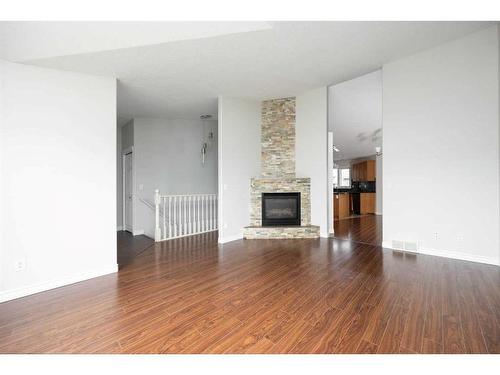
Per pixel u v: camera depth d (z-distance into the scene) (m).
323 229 5.15
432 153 3.65
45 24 2.29
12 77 2.62
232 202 5.12
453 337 1.75
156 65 3.36
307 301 2.35
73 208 3.01
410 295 2.42
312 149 5.21
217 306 2.28
